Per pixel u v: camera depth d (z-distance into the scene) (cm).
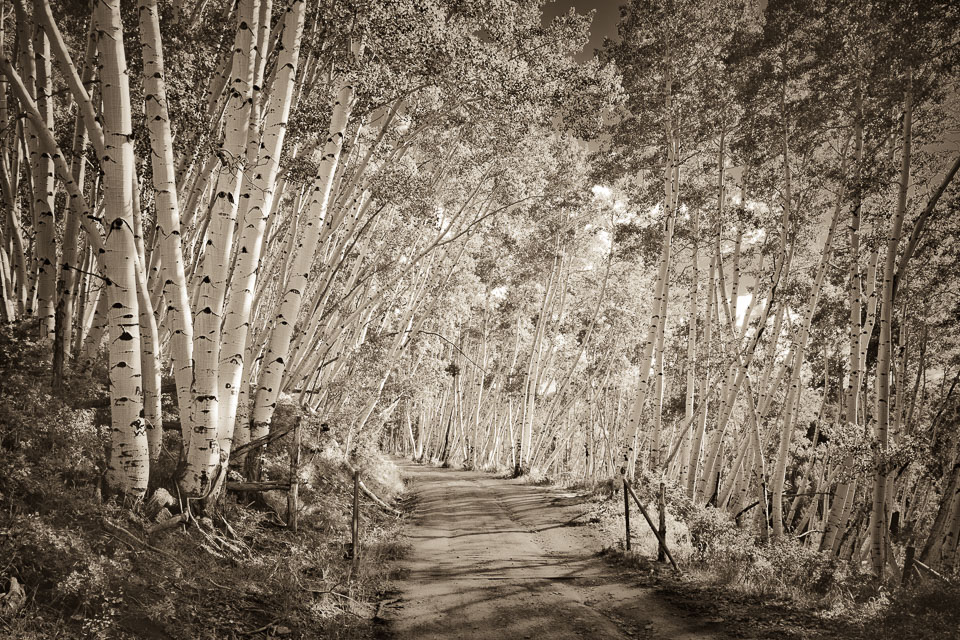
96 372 1003
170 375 1254
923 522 2539
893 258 1265
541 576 966
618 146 2050
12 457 610
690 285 2352
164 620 516
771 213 1989
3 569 455
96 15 660
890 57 1270
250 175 918
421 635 681
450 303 2995
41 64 1003
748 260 2216
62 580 477
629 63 1931
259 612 636
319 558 877
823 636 685
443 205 2456
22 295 1107
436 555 1113
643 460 1925
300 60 1245
